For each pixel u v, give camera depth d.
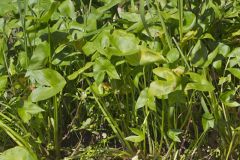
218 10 1.71
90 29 1.69
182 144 1.72
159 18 1.62
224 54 1.68
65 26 1.74
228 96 1.63
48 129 1.74
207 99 1.67
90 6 1.76
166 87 1.52
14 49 1.79
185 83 1.56
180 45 1.63
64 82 1.58
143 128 1.67
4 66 1.69
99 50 1.59
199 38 1.66
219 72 1.72
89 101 1.77
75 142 1.84
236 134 1.69
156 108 1.68
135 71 1.65
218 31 1.79
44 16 1.64
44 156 1.75
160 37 1.63
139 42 1.66
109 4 1.72
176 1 1.76
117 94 1.74
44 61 1.62
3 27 1.72
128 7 1.84
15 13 1.81
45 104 1.73
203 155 1.76
